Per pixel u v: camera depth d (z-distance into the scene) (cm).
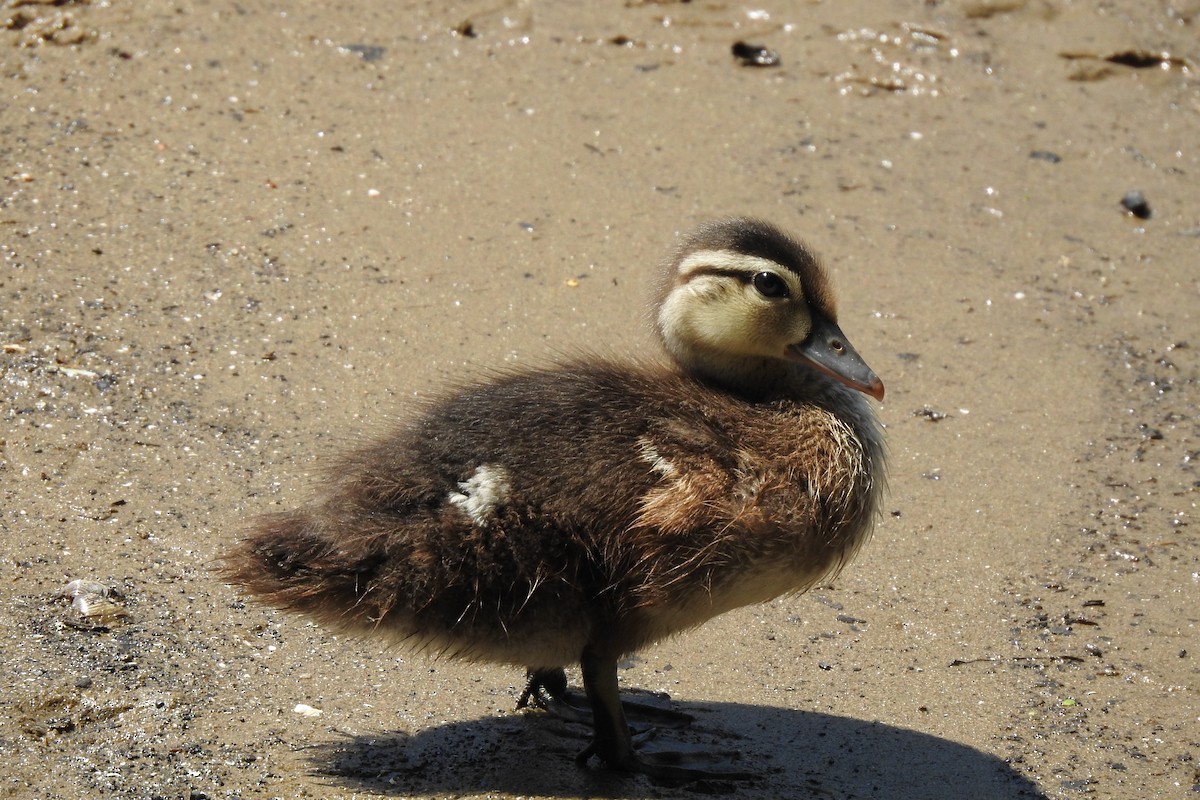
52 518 704
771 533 569
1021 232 1054
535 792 568
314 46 1194
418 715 614
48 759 560
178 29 1187
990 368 906
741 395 632
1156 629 693
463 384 639
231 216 973
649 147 1112
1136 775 595
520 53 1223
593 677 581
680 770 581
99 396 796
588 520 554
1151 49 1299
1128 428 858
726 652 674
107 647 625
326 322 884
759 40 1279
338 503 561
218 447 770
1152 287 1002
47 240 923
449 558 547
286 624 658
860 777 587
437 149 1079
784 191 1072
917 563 739
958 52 1285
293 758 575
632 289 938
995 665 667
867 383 609
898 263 1003
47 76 1109
